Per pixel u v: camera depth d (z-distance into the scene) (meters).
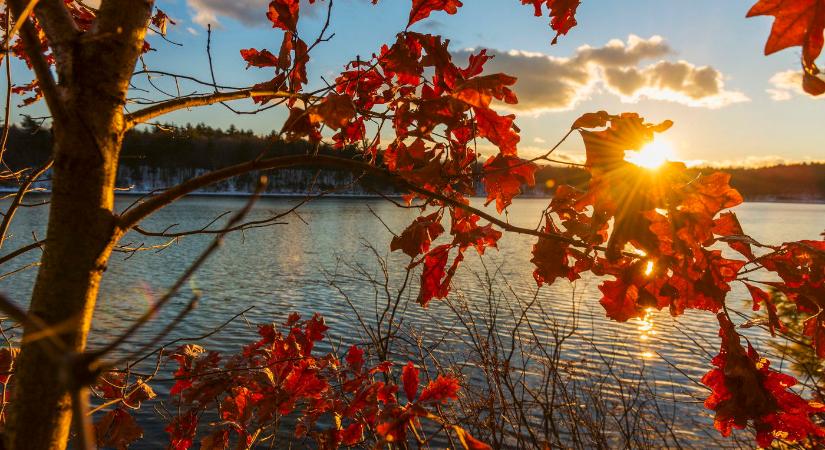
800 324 4.24
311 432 2.78
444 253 1.97
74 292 1.11
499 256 31.42
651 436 4.08
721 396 1.70
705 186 1.44
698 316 15.40
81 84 1.18
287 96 1.59
